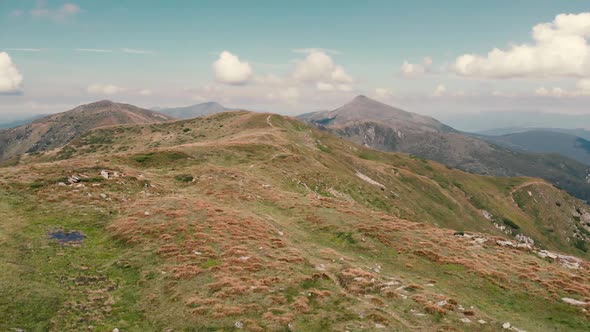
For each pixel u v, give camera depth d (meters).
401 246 45.12
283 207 60.66
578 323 29.67
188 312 24.88
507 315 30.16
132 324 24.09
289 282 30.50
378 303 28.59
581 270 44.22
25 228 37.66
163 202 50.69
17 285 26.44
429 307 28.19
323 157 140.75
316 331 23.36
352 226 51.59
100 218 43.72
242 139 136.00
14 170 55.06
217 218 45.69
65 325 23.25
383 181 165.00
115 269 32.09
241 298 27.16
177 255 34.47
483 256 44.16
